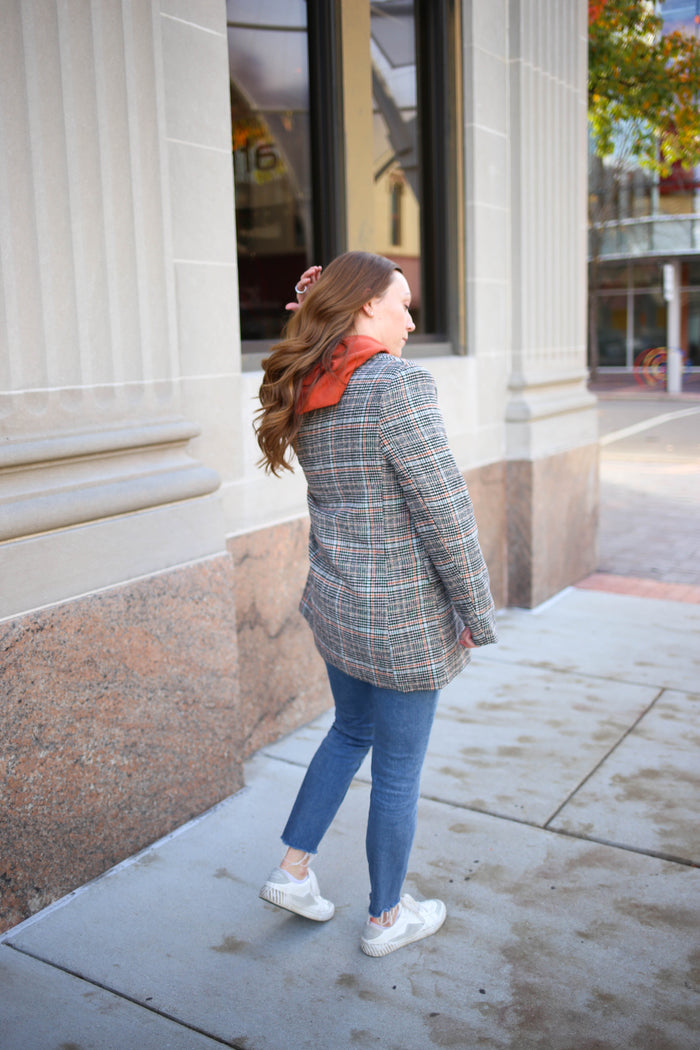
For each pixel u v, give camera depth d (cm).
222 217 313
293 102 396
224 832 288
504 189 493
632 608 530
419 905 238
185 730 288
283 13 385
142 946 233
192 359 306
